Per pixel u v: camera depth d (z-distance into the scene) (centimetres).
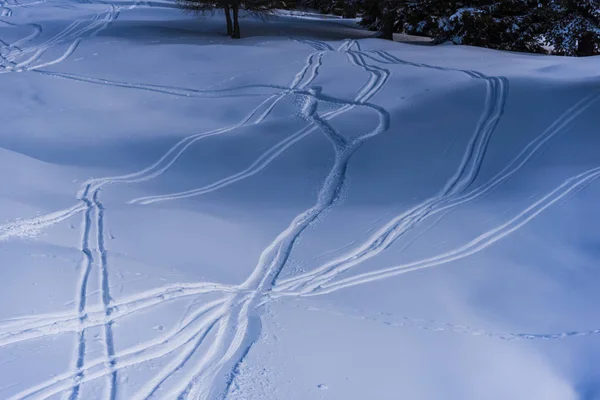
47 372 599
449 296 875
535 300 870
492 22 2709
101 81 2188
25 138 1662
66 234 980
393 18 2956
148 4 4003
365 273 946
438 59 2278
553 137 1458
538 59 2236
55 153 1542
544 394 661
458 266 968
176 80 2178
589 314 830
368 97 1873
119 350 653
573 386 680
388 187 1323
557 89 1702
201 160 1516
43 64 2411
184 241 1008
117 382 598
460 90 1800
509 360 717
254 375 636
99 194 1241
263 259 988
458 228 1105
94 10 3744
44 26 3142
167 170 1464
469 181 1327
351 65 2238
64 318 703
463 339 757
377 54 2411
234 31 2822
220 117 1850
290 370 653
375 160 1451
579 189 1195
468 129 1546
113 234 1003
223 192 1330
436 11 2838
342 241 1069
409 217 1170
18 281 764
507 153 1416
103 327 694
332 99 1892
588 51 2828
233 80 2145
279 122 1736
